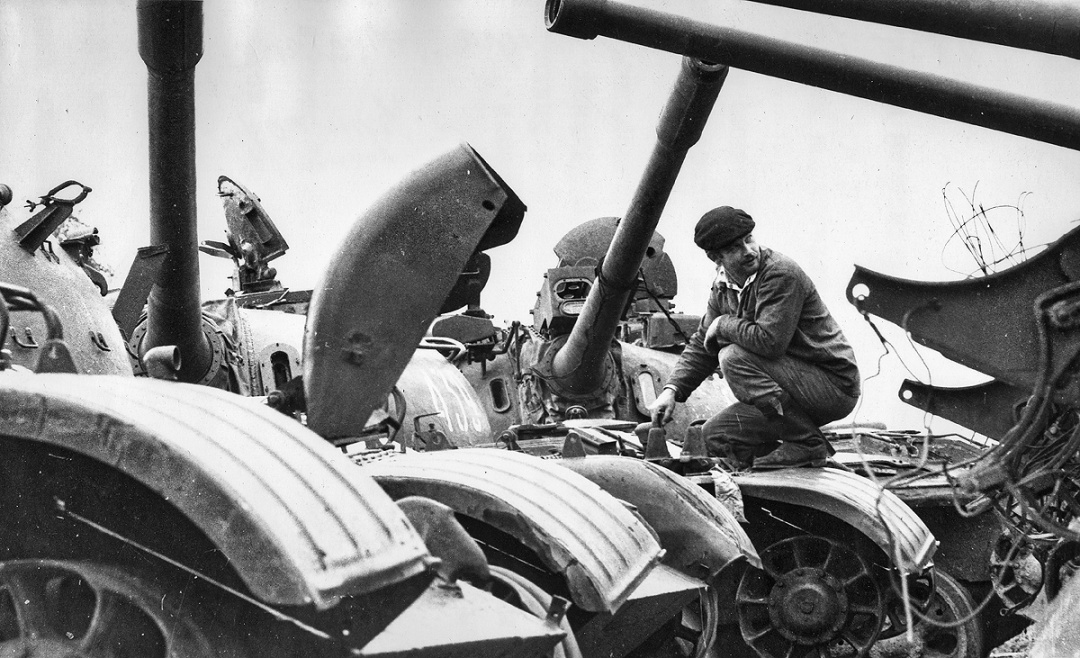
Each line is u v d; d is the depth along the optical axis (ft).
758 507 21.35
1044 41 12.24
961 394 17.70
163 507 9.67
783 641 21.40
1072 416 15.15
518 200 14.55
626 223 22.95
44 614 10.12
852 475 20.70
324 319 13.71
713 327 21.45
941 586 22.95
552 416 28.73
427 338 29.35
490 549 14.03
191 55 15.99
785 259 20.89
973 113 14.99
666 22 14.49
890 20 12.69
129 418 9.31
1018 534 16.21
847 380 21.04
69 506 10.02
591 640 14.12
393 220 14.02
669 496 16.94
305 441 9.98
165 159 17.57
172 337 20.86
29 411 9.55
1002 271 15.75
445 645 10.09
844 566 21.36
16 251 17.44
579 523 13.28
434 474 14.17
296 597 8.57
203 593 9.64
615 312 25.50
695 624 19.38
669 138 20.51
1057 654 11.31
